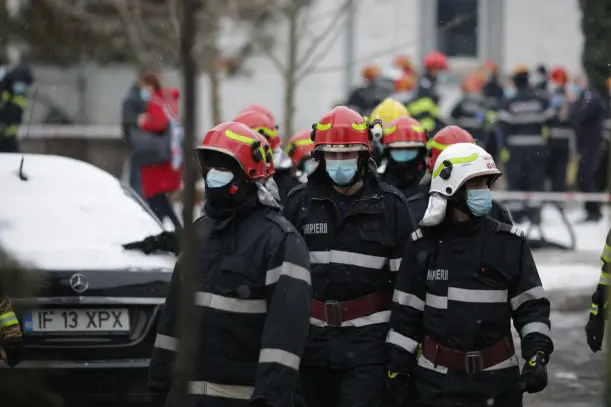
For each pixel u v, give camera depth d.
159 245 13.26
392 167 14.88
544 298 10.98
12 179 14.41
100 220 13.83
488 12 43.78
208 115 40.41
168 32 33.47
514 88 32.78
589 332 12.62
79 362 12.25
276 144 15.80
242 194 10.12
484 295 10.89
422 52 42.78
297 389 11.18
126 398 12.35
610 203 8.41
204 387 9.98
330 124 12.01
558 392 16.33
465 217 10.98
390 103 16.92
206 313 10.01
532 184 31.44
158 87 26.94
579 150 33.16
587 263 26.28
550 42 43.81
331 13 38.16
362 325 12.04
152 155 26.56
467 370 10.87
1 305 10.64
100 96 37.66
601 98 32.59
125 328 12.44
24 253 12.75
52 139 37.16
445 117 41.28
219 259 10.05
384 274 12.16
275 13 37.19
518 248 10.95
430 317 11.03
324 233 12.14
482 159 10.88
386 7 42.06
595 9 27.12
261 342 9.78
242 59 38.16
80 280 12.32
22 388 7.93
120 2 33.75
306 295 9.84
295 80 32.62
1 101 25.55
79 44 35.19
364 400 11.84
